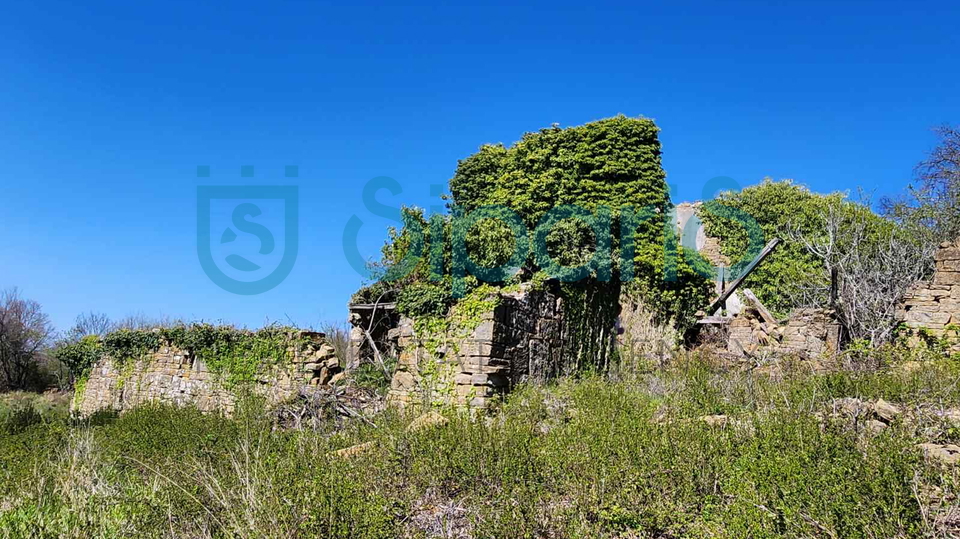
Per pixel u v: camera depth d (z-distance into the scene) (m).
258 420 11.09
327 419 12.38
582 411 9.38
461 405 12.33
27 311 38.41
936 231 20.03
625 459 6.46
